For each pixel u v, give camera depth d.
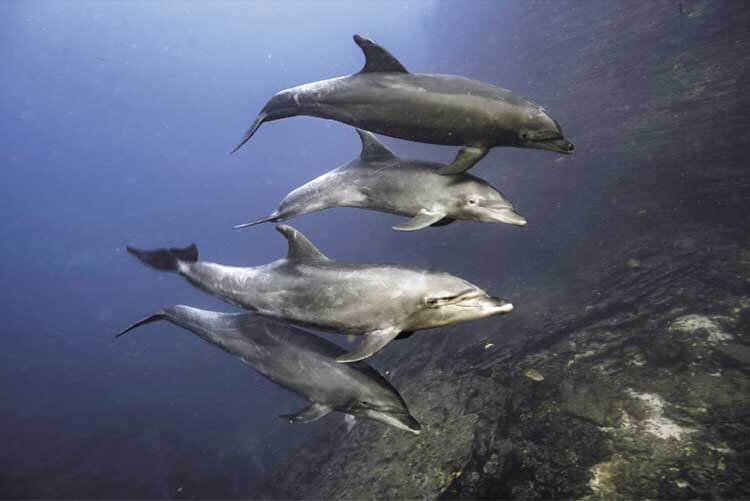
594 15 24.22
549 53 26.66
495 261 20.12
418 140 3.69
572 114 22.05
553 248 18.02
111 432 21.80
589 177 19.41
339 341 21.16
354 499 6.83
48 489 17.23
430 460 6.90
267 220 4.47
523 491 5.83
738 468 5.47
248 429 19.59
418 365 12.23
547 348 9.24
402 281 3.46
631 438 6.26
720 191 14.48
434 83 3.50
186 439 19.98
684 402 6.74
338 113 3.82
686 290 9.89
